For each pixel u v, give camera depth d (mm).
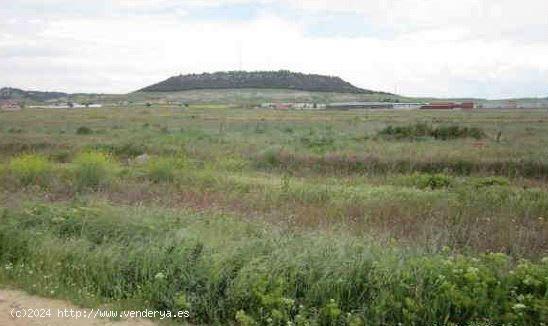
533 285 5395
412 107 100938
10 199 10289
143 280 6172
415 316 5105
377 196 11586
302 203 11016
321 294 5547
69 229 7945
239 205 10656
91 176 13305
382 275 5668
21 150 21891
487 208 10234
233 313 5484
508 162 16359
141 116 59500
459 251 7395
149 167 14664
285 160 17781
